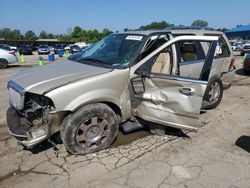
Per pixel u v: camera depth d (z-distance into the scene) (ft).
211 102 17.29
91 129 11.10
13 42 193.36
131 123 12.76
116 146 12.09
